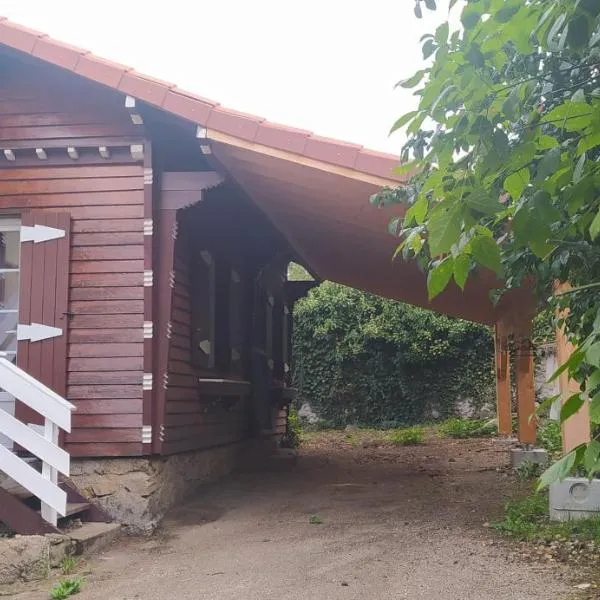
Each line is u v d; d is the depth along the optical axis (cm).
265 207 797
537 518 611
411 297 1149
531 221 209
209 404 845
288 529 625
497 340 1357
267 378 1162
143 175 676
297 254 1120
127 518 641
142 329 661
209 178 680
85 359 663
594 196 227
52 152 689
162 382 665
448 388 1748
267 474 958
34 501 608
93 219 678
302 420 1812
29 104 693
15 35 639
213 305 873
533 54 283
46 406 561
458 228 193
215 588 457
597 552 500
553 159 215
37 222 680
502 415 1380
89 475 654
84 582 482
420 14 268
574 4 193
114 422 653
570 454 177
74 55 632
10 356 690
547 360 1524
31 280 675
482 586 439
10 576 487
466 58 221
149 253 665
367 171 561
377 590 439
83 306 670
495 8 212
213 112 599
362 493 802
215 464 895
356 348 1770
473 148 238
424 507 711
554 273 367
